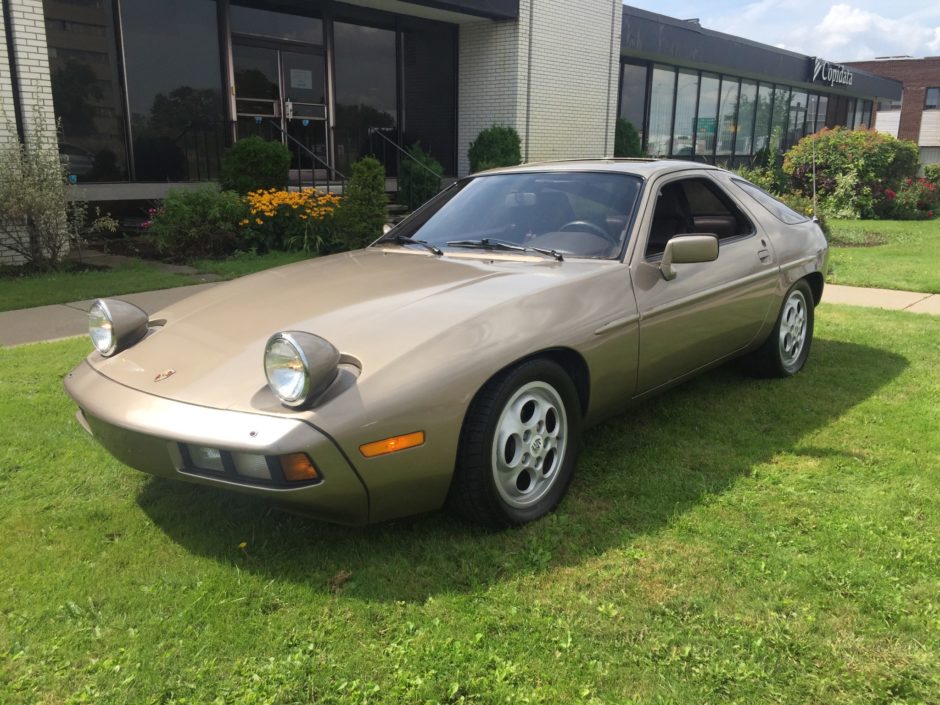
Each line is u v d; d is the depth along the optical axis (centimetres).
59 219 895
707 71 2245
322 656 223
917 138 4503
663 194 389
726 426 403
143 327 314
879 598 246
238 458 245
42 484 338
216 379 264
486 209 397
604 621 237
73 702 206
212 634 232
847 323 652
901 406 434
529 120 1527
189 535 294
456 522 299
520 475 299
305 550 280
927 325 643
